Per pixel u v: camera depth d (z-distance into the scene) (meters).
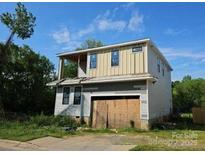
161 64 20.66
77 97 17.77
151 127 14.55
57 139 10.33
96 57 18.17
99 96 16.58
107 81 15.93
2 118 17.34
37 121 15.14
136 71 15.84
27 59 25.30
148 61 15.91
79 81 17.34
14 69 23.92
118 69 16.70
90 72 18.14
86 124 16.67
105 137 10.98
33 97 25.03
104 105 16.31
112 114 15.77
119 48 17.09
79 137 11.02
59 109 18.48
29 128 13.13
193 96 32.81
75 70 33.41
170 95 24.53
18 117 18.30
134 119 14.73
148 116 14.20
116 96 15.86
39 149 8.41
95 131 13.15
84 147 8.58
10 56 22.62
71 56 20.45
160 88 19.25
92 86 17.12
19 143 9.44
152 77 14.23
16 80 24.09
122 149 8.00
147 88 14.62
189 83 34.53
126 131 13.21
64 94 18.56
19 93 24.16
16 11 21.52
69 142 9.66
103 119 16.06
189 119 22.00
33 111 24.53
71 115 17.64
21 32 21.70
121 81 15.58
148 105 14.41
